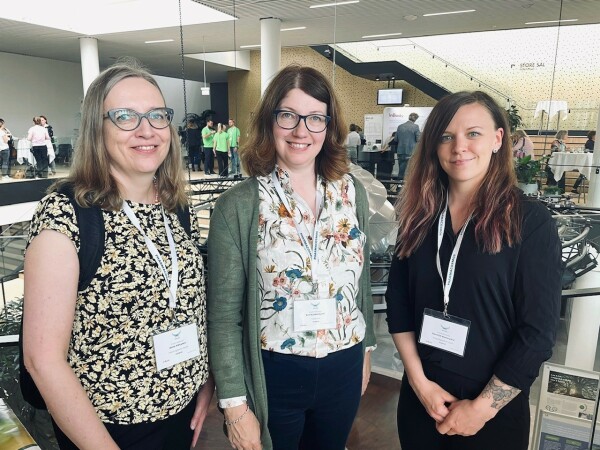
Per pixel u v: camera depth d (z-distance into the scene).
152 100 1.13
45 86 12.60
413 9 5.93
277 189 1.32
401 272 1.46
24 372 1.07
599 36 4.30
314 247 1.30
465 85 5.59
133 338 1.09
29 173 7.89
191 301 1.20
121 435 1.11
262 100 1.35
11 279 3.13
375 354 3.05
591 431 1.65
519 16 5.35
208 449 2.25
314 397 1.33
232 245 1.27
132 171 1.14
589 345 2.56
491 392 1.18
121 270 1.06
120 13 8.09
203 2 6.15
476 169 1.24
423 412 1.39
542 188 3.82
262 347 1.30
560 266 1.17
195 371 1.22
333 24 6.86
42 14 7.88
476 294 1.22
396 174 5.09
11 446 1.06
